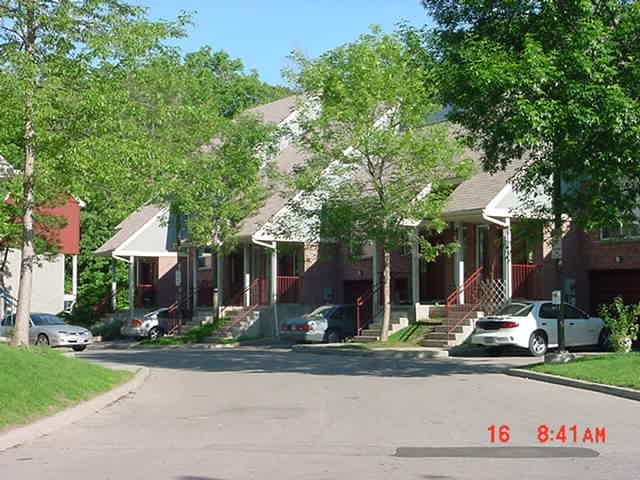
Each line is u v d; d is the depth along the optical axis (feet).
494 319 83.15
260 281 124.26
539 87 55.93
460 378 62.13
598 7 58.39
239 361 82.58
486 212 91.97
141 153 63.72
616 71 56.29
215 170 114.52
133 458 31.55
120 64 63.87
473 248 105.40
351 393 52.65
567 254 100.42
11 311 138.51
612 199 60.64
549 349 85.76
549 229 78.18
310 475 27.96
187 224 119.75
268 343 114.42
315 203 101.60
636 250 95.35
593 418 40.73
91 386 50.08
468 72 58.13
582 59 55.11
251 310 121.29
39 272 145.59
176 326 131.23
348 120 91.25
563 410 43.62
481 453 31.89
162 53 66.74
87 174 61.57
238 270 140.77
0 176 66.69
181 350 105.50
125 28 62.80
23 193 63.87
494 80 55.72
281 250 121.80
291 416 42.65
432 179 93.30
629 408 44.27
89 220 187.32
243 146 117.50
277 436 36.47
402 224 96.32
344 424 39.73
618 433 36.24
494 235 102.01
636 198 63.05
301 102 95.25
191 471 28.91
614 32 57.06
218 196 118.32
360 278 123.54
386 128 92.27
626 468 28.86
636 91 57.26
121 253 144.56
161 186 67.10
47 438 36.40
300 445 34.12
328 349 94.02
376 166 95.45
